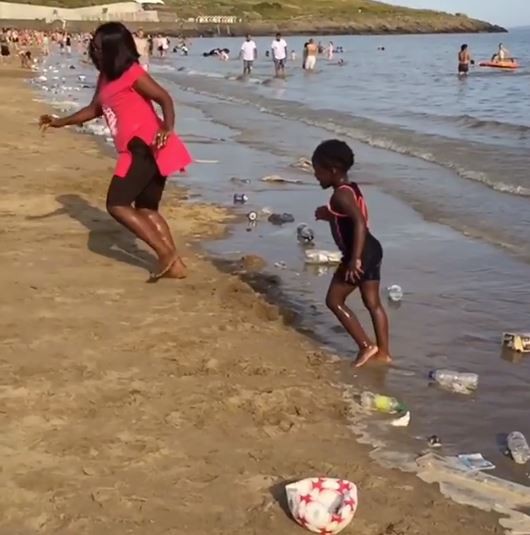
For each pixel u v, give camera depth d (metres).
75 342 6.20
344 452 4.81
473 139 17.09
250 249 9.02
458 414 5.39
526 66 47.28
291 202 11.34
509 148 15.57
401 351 6.40
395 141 16.86
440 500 4.30
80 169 13.07
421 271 8.39
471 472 4.60
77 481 4.36
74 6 118.31
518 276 8.23
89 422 5.00
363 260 5.97
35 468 4.47
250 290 7.62
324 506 4.00
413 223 10.30
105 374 5.66
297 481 4.39
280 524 4.02
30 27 100.62
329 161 5.94
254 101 26.52
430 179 13.01
